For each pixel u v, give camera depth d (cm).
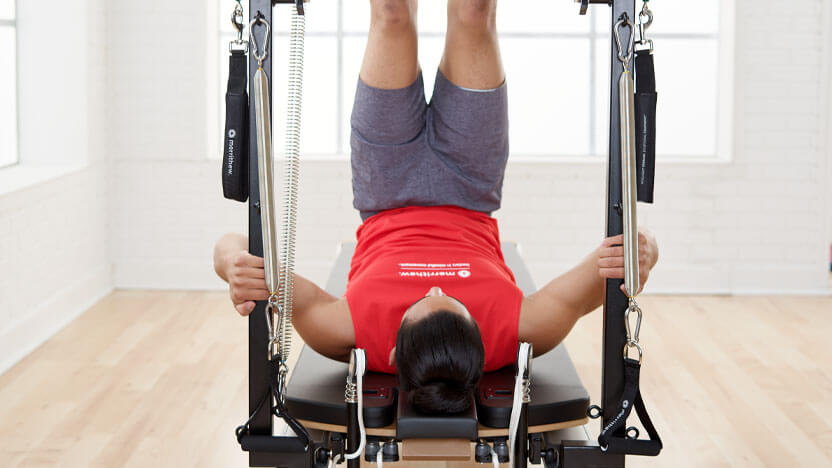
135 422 314
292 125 183
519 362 176
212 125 520
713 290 518
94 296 484
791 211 513
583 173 512
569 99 531
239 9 176
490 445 186
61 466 276
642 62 180
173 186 511
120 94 504
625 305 186
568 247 517
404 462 285
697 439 304
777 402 339
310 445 185
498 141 243
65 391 344
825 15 498
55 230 429
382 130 238
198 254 517
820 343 418
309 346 216
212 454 288
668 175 511
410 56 228
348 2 521
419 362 176
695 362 390
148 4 498
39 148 468
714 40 523
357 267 242
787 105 505
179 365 378
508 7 525
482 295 204
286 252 186
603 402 189
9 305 376
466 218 248
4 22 445
